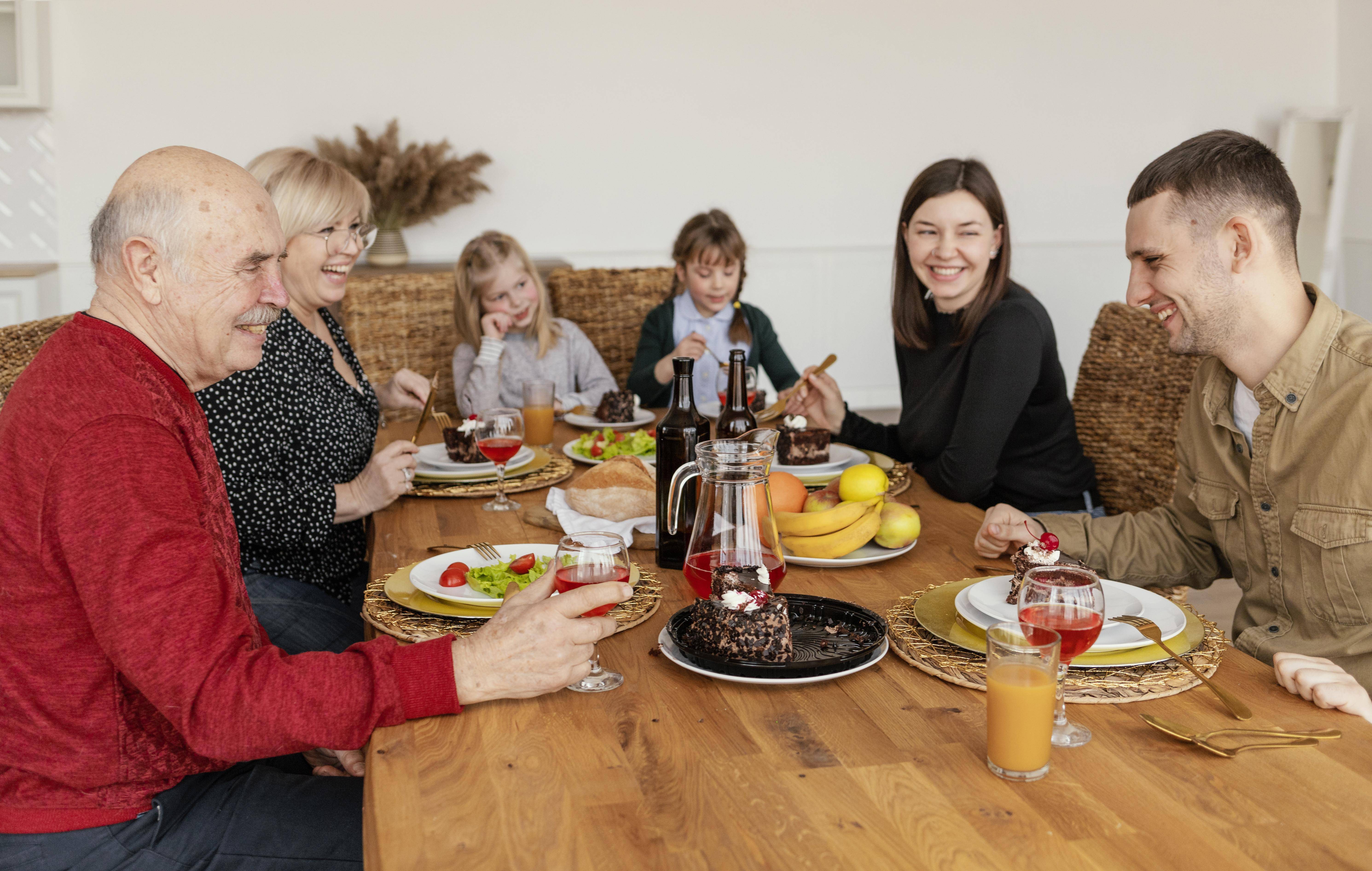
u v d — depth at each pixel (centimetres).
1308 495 128
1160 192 126
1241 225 123
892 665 106
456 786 83
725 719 94
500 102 502
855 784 82
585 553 108
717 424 159
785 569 130
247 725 90
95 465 91
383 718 93
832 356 221
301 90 480
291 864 107
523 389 216
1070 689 98
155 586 90
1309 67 573
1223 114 572
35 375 97
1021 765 82
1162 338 211
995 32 543
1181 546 149
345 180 193
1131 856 72
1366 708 93
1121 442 221
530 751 88
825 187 543
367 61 485
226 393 164
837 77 533
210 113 473
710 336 313
